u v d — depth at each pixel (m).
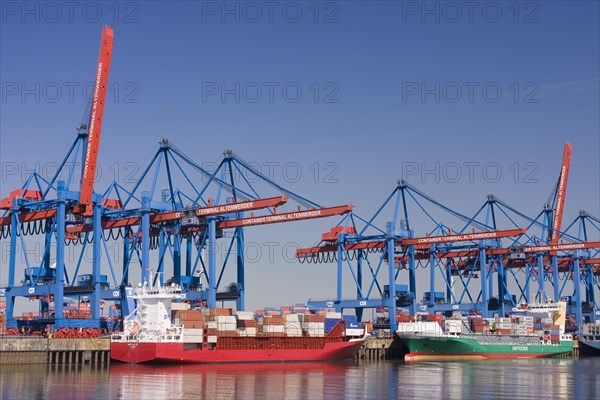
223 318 74.12
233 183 95.25
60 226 78.94
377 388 56.50
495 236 104.25
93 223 83.19
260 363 75.44
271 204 83.19
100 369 65.31
